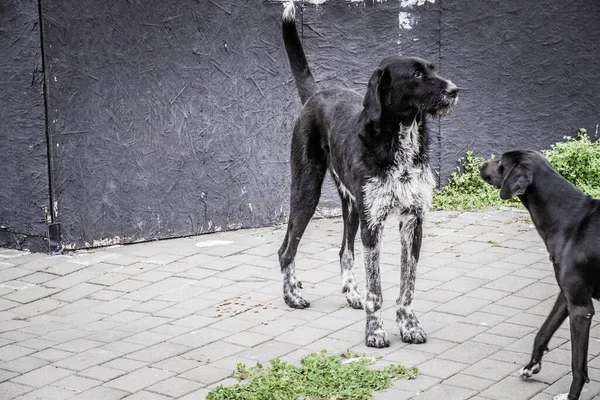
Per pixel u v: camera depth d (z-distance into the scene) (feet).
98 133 25.88
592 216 15.08
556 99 33.17
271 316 20.35
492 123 32.37
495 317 19.88
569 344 18.17
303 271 23.81
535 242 26.03
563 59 32.99
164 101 26.66
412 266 18.65
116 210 26.53
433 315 20.13
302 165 21.18
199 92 27.17
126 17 25.70
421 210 18.61
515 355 17.63
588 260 14.80
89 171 25.96
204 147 27.53
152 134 26.66
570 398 15.02
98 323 20.20
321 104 20.97
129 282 23.22
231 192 28.19
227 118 27.71
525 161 15.80
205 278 23.38
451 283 22.38
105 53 25.57
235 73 27.61
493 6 31.58
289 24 22.09
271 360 17.20
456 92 17.34
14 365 17.66
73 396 16.08
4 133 26.25
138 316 20.59
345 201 20.77
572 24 32.89
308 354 17.74
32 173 25.77
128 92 26.08
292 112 28.71
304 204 21.13
